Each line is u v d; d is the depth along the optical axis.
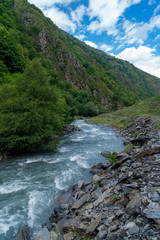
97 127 42.69
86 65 155.75
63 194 9.48
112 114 70.75
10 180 11.09
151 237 3.84
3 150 16.53
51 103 20.20
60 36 154.00
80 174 12.31
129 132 30.14
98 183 9.62
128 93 174.62
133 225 4.45
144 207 4.98
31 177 11.61
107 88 140.25
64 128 32.91
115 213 5.61
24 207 8.08
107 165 12.97
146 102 68.38
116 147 20.80
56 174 12.20
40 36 116.25
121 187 7.32
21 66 54.09
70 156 16.78
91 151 18.75
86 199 7.99
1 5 102.38
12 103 17.53
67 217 6.82
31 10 139.75
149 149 10.63
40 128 17.94
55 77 89.00
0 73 40.25
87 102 98.69
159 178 6.81
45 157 16.44
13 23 101.56
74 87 113.12
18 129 16.36
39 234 5.85
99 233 4.74
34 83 19.19
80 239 5.07
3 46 49.66
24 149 18.44
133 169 8.98
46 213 7.70
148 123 28.89
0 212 7.63
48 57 110.81
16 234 6.27
